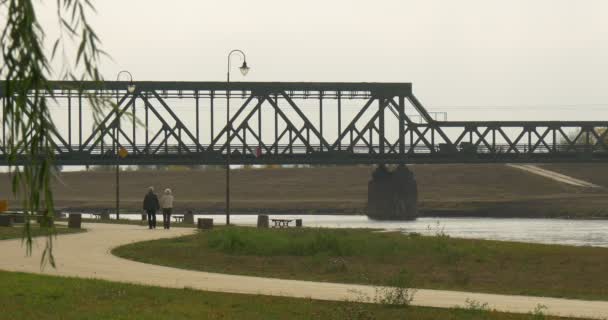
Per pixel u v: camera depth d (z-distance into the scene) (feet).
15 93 53.62
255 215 611.88
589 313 91.20
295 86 492.13
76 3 52.29
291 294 104.22
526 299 106.32
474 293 112.78
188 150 473.67
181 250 164.76
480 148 540.93
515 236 331.36
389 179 547.08
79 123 454.81
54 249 159.74
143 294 99.25
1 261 137.18
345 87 500.33
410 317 87.61
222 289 108.47
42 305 90.33
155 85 470.39
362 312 87.56
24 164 55.26
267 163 487.20
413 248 173.06
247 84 485.97
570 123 538.06
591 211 578.25
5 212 271.90
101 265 134.51
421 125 525.34
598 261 159.02
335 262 150.71
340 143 499.51
